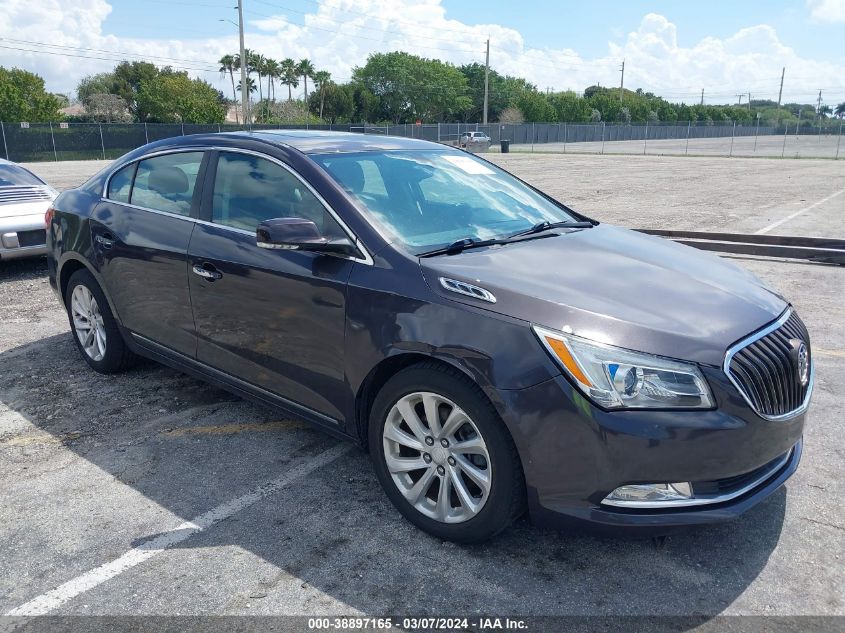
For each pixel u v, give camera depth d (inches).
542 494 105.6
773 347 111.1
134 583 109.7
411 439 120.4
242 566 113.6
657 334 103.7
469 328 108.7
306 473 143.7
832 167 1171.9
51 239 202.5
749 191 719.7
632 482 100.7
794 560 113.7
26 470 145.6
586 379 100.7
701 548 117.3
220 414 172.9
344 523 125.5
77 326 201.2
